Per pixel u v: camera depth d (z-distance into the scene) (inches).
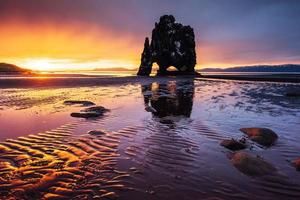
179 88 999.0
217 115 425.7
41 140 284.0
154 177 189.5
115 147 259.0
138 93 797.9
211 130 326.3
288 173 197.2
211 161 221.3
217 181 183.3
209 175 193.3
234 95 729.0
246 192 167.9
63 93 801.6
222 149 253.0
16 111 469.7
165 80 1653.5
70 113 447.5
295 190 171.2
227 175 193.2
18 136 300.2
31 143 272.8
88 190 169.6
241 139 278.1
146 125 354.3
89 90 916.6
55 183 179.5
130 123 367.6
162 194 164.4
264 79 1528.1
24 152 244.4
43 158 228.1
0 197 161.0
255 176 191.5
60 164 213.9
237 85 1159.6
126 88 1008.2
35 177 189.2
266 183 180.9
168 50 2389.3
